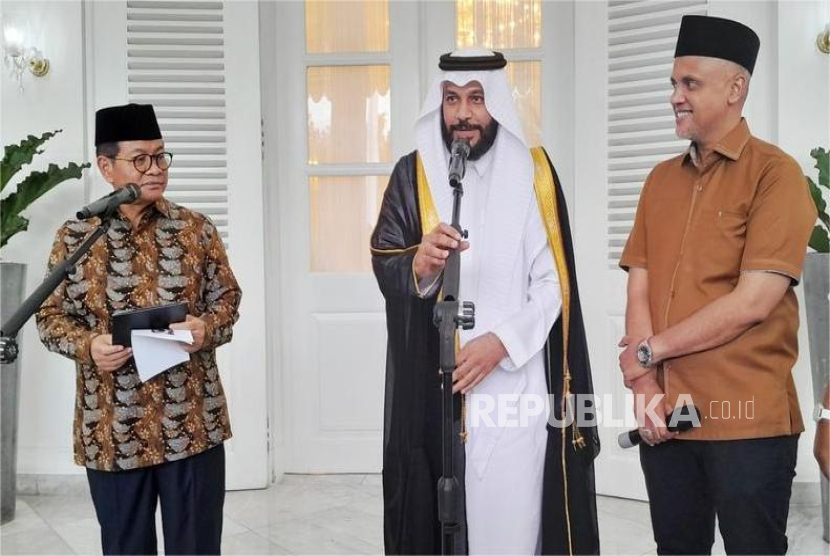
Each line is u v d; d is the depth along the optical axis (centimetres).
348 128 316
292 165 316
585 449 194
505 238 190
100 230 167
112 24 308
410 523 193
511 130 188
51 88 310
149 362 169
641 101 280
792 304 168
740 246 164
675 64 170
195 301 187
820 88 270
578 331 193
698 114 166
